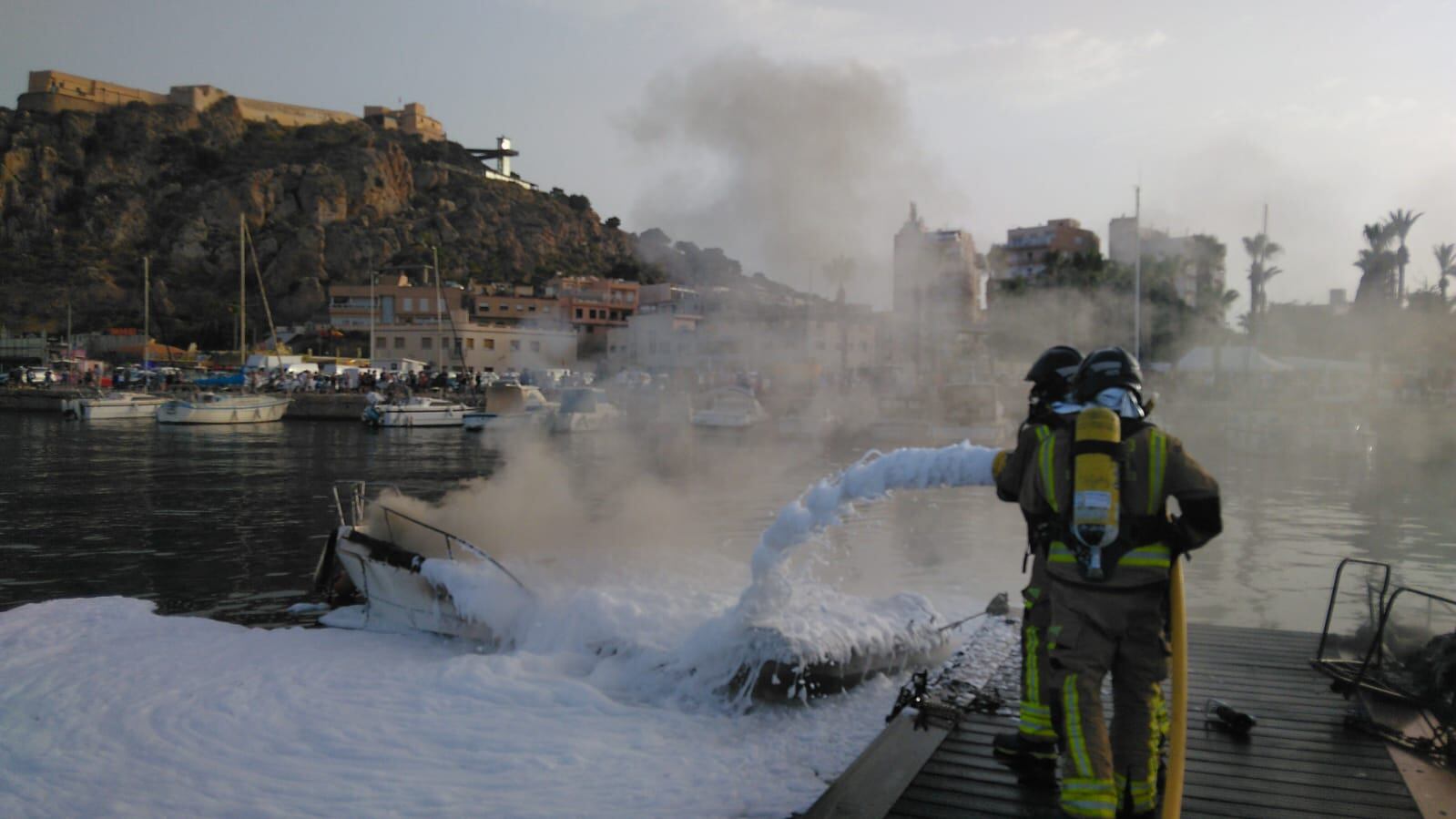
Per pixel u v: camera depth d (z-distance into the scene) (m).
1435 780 4.50
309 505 21.73
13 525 18.52
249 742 5.81
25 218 151.62
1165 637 3.84
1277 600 11.98
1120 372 3.99
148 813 4.84
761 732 6.02
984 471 5.17
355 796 5.01
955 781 4.52
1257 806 4.23
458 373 69.12
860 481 5.82
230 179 157.62
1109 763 3.56
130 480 27.25
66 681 7.05
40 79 171.88
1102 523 3.63
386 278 112.81
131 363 90.69
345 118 197.62
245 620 10.47
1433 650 5.50
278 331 126.62
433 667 7.29
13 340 102.00
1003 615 7.96
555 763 5.47
